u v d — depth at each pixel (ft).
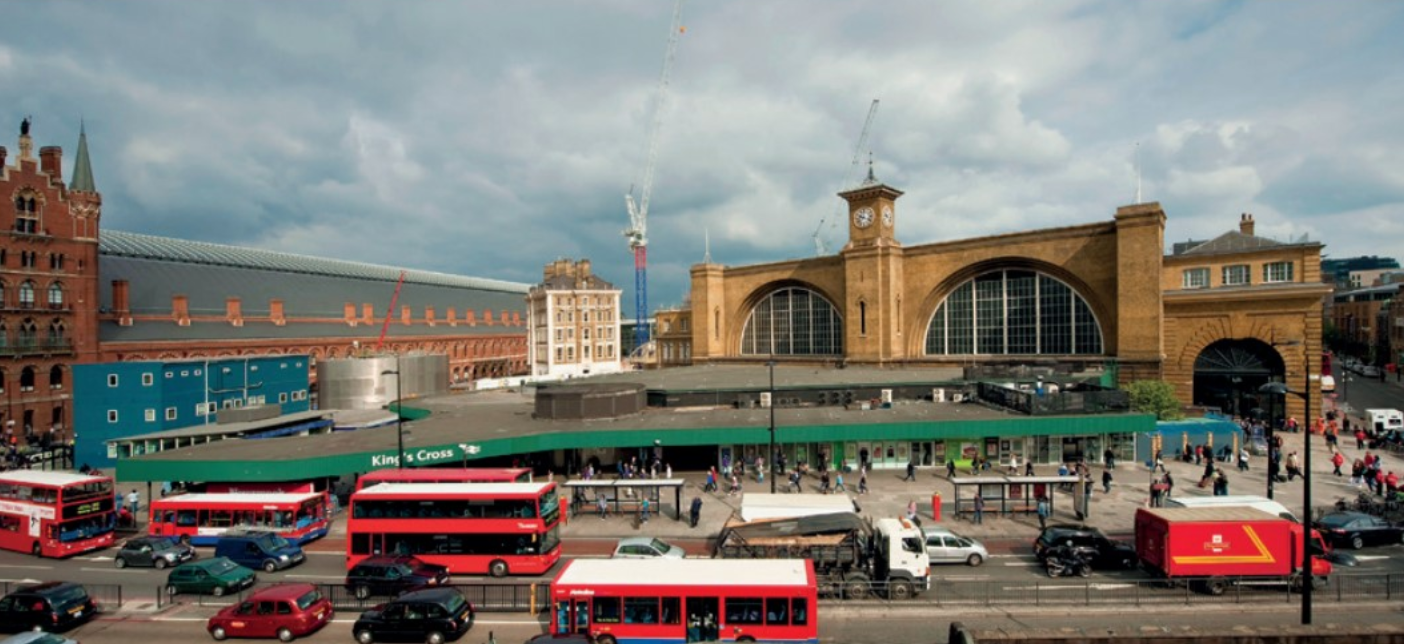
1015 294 243.40
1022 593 90.58
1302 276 218.38
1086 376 197.57
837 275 284.41
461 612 80.79
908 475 155.12
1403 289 383.04
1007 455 165.58
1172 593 89.51
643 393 188.55
